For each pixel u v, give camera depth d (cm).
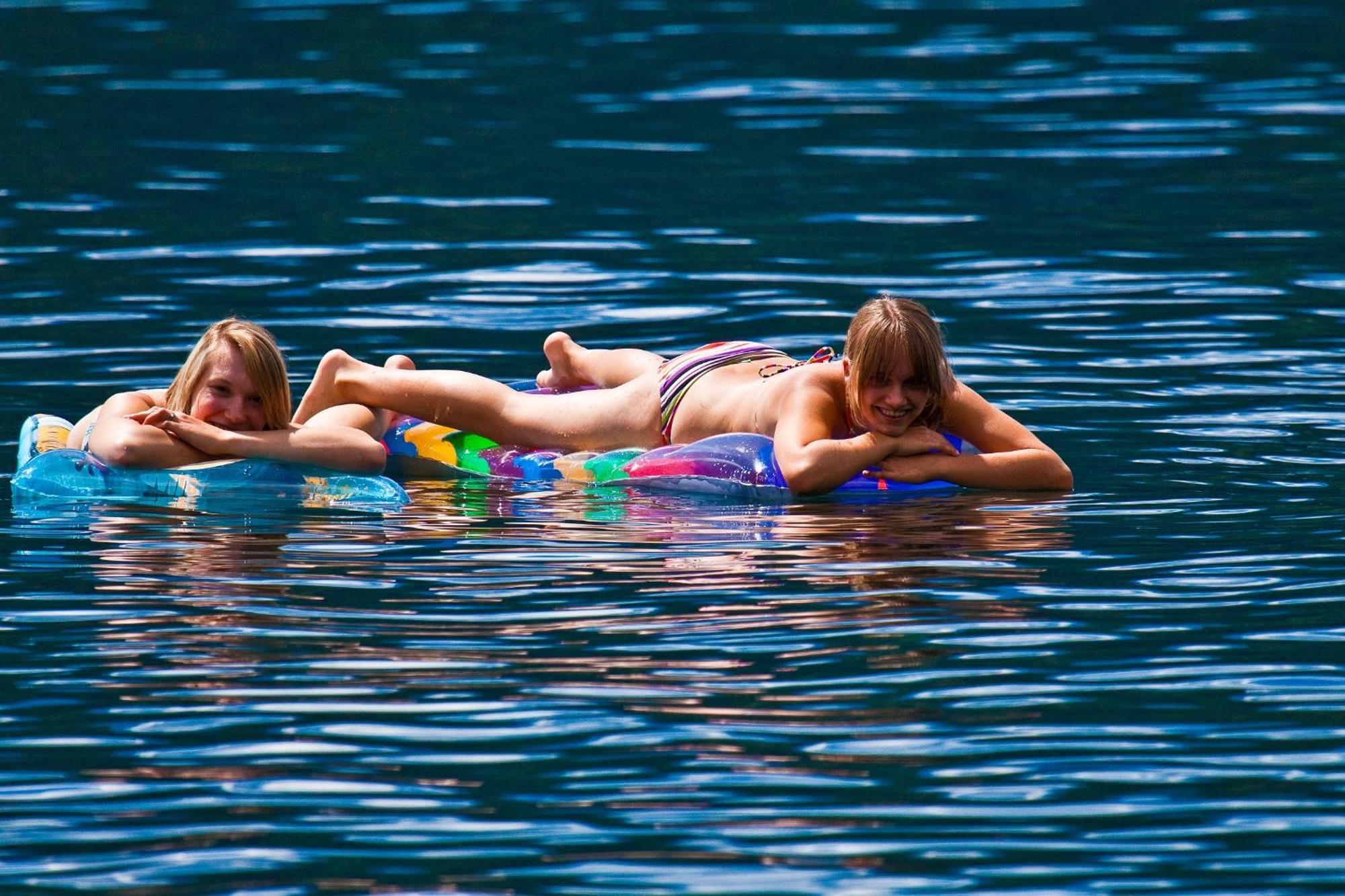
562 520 2322
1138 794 1491
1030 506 2366
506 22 8331
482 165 5350
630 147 5641
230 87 6656
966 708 1653
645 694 1689
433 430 2770
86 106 6259
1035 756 1559
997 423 2572
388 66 7175
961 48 7562
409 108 6294
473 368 3238
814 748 1577
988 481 2481
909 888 1348
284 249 4284
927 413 2573
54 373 3127
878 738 1595
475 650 1802
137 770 1538
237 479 2461
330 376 2806
